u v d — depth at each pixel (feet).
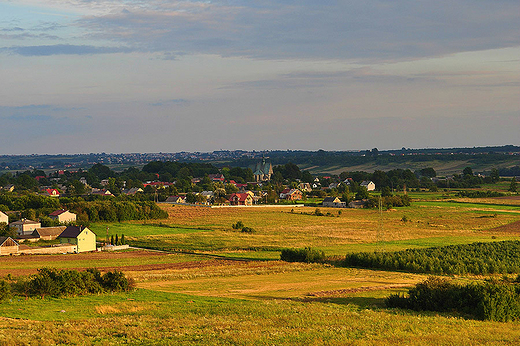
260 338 111.55
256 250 310.45
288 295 183.32
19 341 105.19
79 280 173.68
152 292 181.37
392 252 278.46
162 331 119.24
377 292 189.26
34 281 166.61
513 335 118.93
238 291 190.60
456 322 133.39
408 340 111.45
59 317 136.26
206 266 251.80
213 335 115.03
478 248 301.84
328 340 110.32
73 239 311.27
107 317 136.26
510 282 201.67
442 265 246.06
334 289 195.62
